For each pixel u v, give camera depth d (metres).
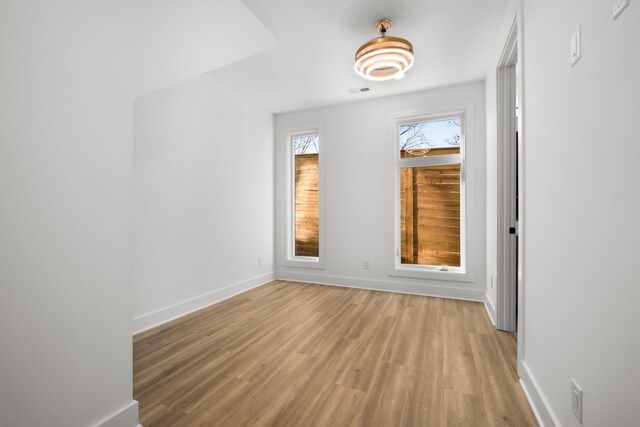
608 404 0.90
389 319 2.89
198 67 2.53
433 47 2.81
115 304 1.36
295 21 2.41
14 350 1.04
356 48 2.82
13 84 1.04
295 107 4.37
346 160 4.21
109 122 1.34
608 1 0.91
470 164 3.56
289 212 4.65
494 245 2.81
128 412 1.39
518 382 1.79
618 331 0.86
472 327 2.68
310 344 2.34
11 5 1.03
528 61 1.69
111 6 1.34
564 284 1.22
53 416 1.14
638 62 0.77
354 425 1.43
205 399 1.65
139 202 2.66
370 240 4.08
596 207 0.98
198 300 3.22
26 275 1.07
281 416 1.50
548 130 1.39
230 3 1.86
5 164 1.02
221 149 3.59
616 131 0.87
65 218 1.18
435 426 1.42
